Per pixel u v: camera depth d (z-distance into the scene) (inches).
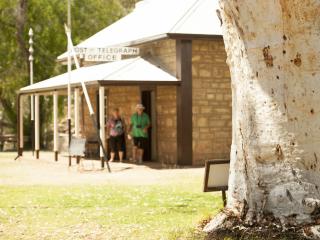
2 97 1550.2
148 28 1007.6
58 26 1521.9
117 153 1035.3
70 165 869.8
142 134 930.1
